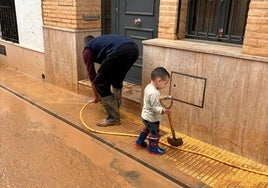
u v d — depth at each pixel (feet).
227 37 11.06
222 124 10.41
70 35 15.76
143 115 10.16
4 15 21.70
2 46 23.15
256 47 9.00
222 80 10.00
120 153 10.64
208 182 8.84
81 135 11.98
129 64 11.84
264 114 9.29
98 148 10.97
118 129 12.19
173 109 11.75
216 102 10.36
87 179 9.10
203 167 9.62
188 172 9.32
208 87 10.43
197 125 11.16
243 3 10.56
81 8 15.34
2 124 12.80
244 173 9.32
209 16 11.51
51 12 16.72
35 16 18.12
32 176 9.18
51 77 18.33
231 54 9.48
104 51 11.49
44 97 15.96
